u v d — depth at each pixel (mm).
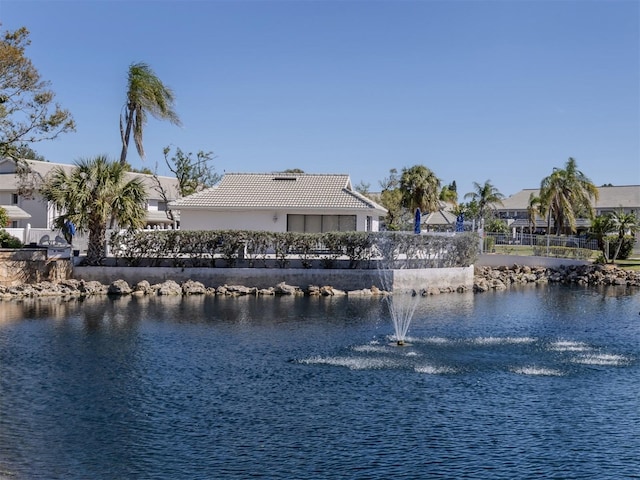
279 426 12234
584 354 18906
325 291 34250
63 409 13188
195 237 36156
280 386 15008
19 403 13555
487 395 14414
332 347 19656
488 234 56656
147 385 15008
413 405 13617
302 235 36344
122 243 36594
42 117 34594
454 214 87688
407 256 37562
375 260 36219
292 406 13477
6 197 57438
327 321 24984
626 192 83688
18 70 33312
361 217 43625
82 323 23984
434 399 14062
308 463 10523
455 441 11539
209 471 10203
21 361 17391
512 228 87250
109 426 12188
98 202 34594
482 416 12930
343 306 29734
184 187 65688
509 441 11578
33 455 10812
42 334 21547
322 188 46156
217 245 36344
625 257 56094
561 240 53031
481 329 23438
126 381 15352
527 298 34438
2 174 59438
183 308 28562
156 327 23172
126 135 49500
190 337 21172
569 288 40594
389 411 13203
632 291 38656
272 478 9953
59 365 16938
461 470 10305
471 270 40812
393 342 20578
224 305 29750
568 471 10312
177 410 13164
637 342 20938
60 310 27562
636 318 26609
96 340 20500
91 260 36312
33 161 59781
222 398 14016
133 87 48844
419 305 30656
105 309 27969
